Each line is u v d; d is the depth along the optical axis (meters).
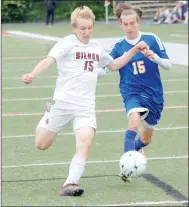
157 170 17.20
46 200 14.41
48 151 19.73
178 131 22.84
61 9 101.88
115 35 67.69
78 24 14.85
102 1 100.94
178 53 47.88
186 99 30.05
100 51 15.27
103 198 14.58
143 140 17.73
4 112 27.27
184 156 18.97
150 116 17.14
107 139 21.66
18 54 51.72
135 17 16.91
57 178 16.45
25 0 99.81
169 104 28.75
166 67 16.77
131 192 15.06
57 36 70.38
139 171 15.21
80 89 14.97
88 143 14.70
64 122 15.18
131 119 16.41
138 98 16.86
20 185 15.77
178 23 88.69
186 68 40.94
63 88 15.05
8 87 34.69
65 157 18.92
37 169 17.47
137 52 16.34
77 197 14.63
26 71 41.25
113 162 18.33
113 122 24.78
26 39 67.69
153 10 98.62
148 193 15.00
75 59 14.95
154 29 77.81
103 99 30.41
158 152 19.59
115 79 37.06
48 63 14.63
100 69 15.94
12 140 21.45
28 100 30.44
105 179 16.36
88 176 16.69
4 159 18.70
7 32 79.69
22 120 25.31
